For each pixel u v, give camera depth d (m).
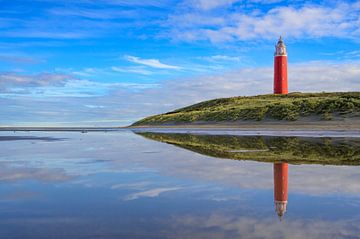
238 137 28.95
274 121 52.41
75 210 6.57
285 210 6.43
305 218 5.91
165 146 21.06
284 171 10.94
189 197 7.57
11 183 9.33
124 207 6.77
